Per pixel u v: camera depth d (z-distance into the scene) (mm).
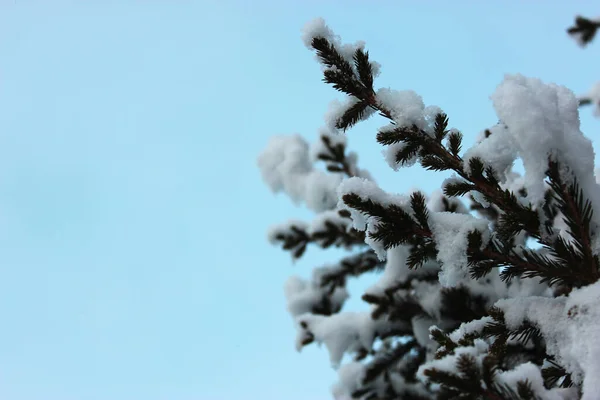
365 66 2125
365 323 3977
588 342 1699
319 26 2148
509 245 1999
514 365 2480
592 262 1893
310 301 4840
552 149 1843
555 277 1980
